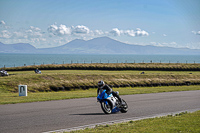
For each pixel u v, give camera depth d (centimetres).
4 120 944
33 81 2923
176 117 991
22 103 1459
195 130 745
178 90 2606
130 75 3962
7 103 1443
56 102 1518
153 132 719
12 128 814
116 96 1160
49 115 1062
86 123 916
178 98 1802
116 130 756
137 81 3544
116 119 1003
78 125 880
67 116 1048
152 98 1788
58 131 783
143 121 916
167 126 808
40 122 916
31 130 791
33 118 991
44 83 2880
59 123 906
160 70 6197
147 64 7069
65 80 3148
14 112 1126
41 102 1519
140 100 1658
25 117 1009
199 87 3130
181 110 1253
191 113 1105
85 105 1390
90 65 6241
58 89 2811
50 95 1988
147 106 1377
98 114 1111
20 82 2803
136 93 2203
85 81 3231
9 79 2848
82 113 1130
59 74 3412
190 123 857
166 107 1347
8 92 2486
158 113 1155
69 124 894
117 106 1143
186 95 2038
